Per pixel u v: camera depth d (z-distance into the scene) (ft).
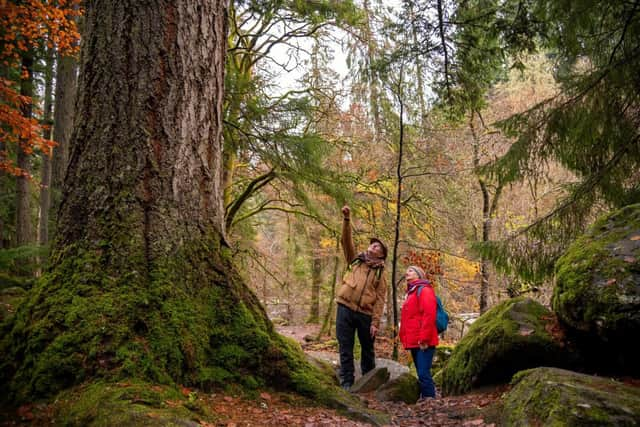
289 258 54.80
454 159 37.76
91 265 9.21
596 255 11.27
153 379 8.38
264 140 29.99
